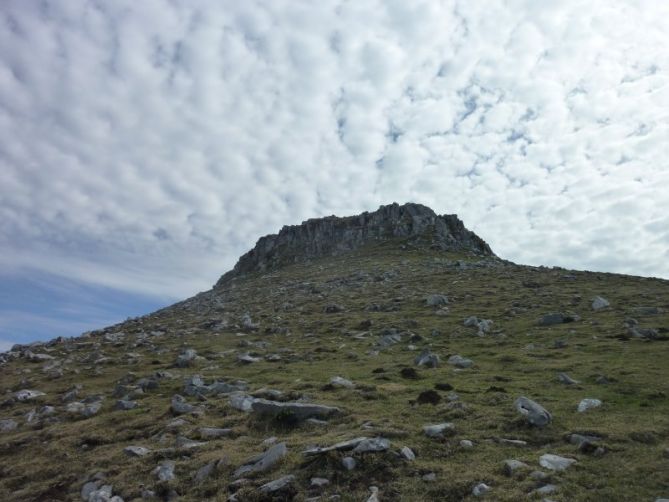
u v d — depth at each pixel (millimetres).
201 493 14156
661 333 29609
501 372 24781
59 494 15930
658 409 17031
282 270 109062
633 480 11898
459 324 39219
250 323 48188
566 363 25203
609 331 31859
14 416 25281
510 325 37125
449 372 25312
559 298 45094
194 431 19141
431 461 14250
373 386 22516
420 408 19062
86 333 59000
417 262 85062
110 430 20922
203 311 66625
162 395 25875
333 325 44125
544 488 11789
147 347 42219
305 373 27750
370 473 13680
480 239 118312
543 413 16375
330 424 18156
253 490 13367
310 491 13133
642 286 48844
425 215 120812
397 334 37438
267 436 18047
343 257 107000
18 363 40688
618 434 14625
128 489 15086
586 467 12820
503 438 15523
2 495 16344
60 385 31172
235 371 30094
